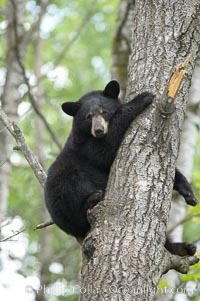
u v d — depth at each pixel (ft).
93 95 41.16
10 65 68.64
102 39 104.73
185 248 35.01
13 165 80.33
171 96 29.68
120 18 60.90
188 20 32.73
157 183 29.35
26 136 87.35
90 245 28.04
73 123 39.73
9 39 69.46
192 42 32.58
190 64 32.24
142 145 30.04
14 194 82.99
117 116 33.68
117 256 27.30
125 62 60.13
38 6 75.92
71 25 102.99
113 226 28.17
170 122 30.40
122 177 29.53
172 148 30.27
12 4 68.90
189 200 37.58
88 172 37.40
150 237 28.12
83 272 29.32
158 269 28.12
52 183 37.73
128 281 26.68
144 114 31.09
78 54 107.14
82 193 36.83
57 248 91.09
